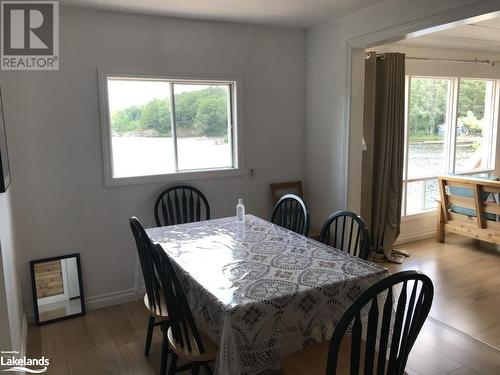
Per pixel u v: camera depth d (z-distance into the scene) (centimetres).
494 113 558
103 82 313
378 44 326
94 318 310
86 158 315
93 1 286
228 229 270
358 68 347
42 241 306
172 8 308
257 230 267
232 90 374
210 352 180
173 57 338
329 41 367
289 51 392
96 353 261
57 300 309
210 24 350
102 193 324
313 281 180
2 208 199
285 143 405
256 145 389
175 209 355
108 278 333
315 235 384
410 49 456
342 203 371
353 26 336
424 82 483
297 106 406
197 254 220
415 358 246
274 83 389
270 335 166
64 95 301
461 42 463
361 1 301
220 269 197
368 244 222
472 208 430
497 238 410
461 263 407
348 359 172
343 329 133
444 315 298
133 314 316
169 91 349
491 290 341
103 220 327
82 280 322
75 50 301
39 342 275
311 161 410
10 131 286
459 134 527
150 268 211
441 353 251
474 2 239
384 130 400
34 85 291
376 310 136
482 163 565
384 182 410
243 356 161
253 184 393
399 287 309
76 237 318
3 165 196
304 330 174
